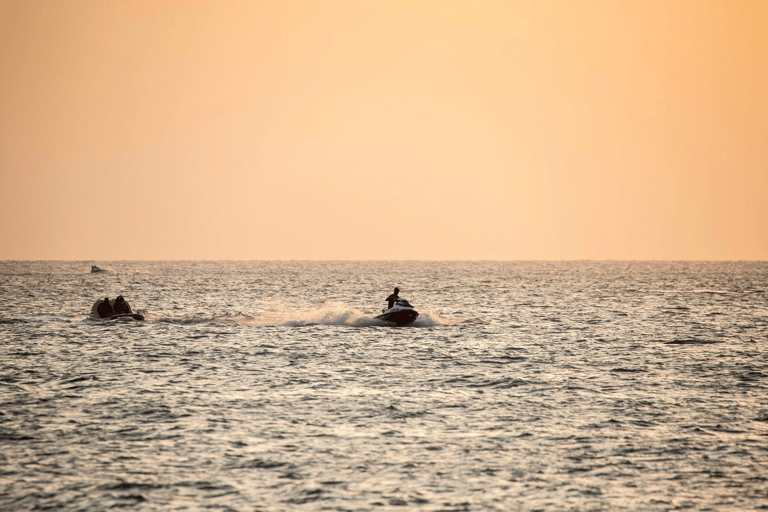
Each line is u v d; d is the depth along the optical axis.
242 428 73.06
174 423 74.75
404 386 95.19
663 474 60.88
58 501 54.16
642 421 77.12
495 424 75.69
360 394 89.75
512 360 117.12
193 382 96.25
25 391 89.12
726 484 58.69
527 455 65.50
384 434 71.56
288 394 89.38
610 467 62.44
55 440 68.50
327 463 62.81
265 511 52.78
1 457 63.47
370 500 54.94
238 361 113.38
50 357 114.31
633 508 53.94
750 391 92.81
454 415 79.31
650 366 111.81
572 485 58.28
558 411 81.50
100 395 87.44
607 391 92.56
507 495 56.16
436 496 55.81
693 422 76.88
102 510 52.69
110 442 68.06
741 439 70.56
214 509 53.06
